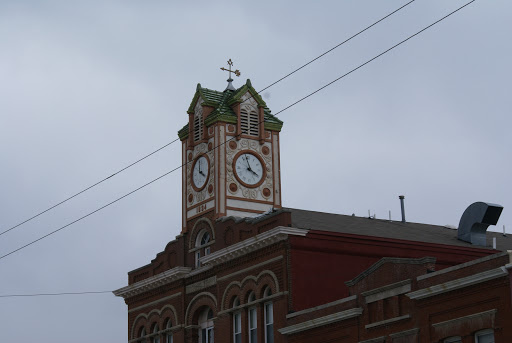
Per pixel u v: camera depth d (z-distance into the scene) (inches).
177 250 2719.0
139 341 2817.4
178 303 2674.7
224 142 2635.3
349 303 2129.7
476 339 1859.0
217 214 2593.5
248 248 2407.7
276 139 2746.1
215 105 2746.1
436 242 2571.4
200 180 2694.4
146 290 2810.0
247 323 2407.7
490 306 1827.0
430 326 1939.0
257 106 2736.2
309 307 2293.3
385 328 2034.9
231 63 2824.8
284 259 2313.0
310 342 2206.0
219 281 2519.7
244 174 2659.9
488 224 2652.6
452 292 1903.3
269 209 2662.4
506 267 1787.6
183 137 2800.2
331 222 2566.4
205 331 2603.3
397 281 2030.0
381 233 2554.1
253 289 2397.9
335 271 2352.4
